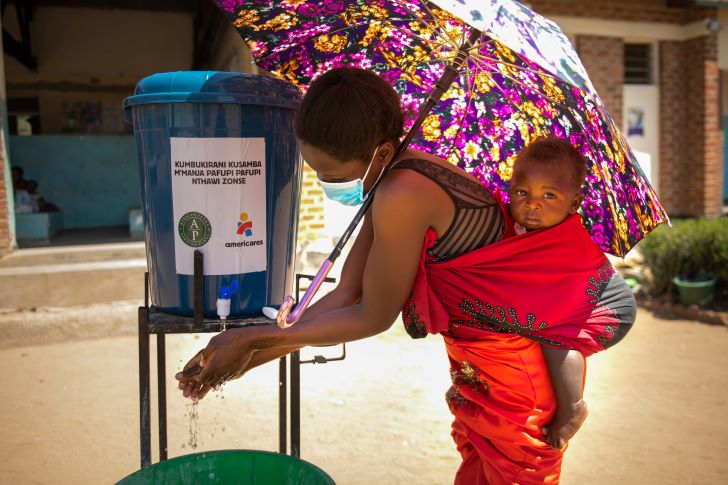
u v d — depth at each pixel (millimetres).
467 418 2041
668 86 12070
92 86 13641
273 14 2275
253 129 2078
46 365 5527
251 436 4102
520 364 1916
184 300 2115
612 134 1856
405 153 1837
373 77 1726
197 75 2033
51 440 4062
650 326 6805
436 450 3904
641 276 8008
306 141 1674
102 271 6566
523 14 1820
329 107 1632
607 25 11273
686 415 4445
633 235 2105
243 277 2113
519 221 1905
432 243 1799
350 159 1673
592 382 5125
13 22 12688
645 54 12188
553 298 1883
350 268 2012
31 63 12773
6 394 4855
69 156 10516
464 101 2377
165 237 2102
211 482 2016
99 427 4266
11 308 6301
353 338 1799
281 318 1774
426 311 1827
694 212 12227
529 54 1541
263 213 2135
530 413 1941
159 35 13758
